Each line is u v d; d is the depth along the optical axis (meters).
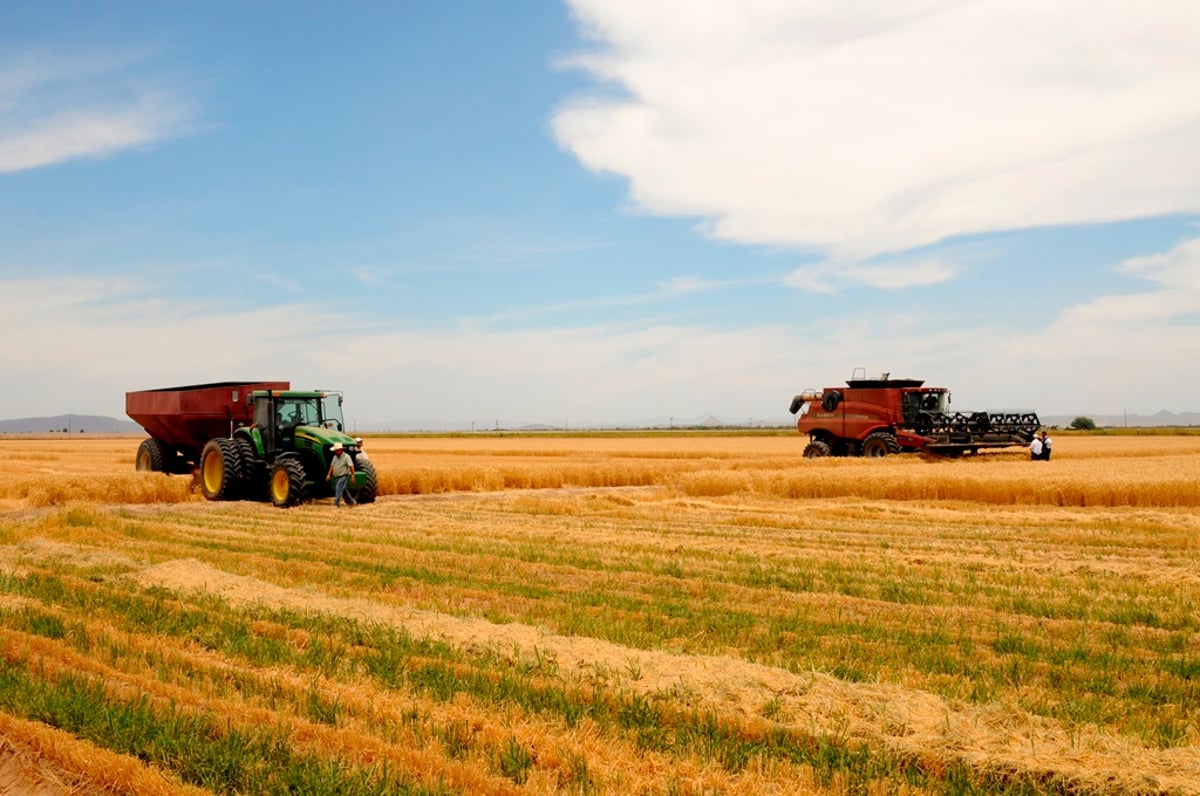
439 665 6.56
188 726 5.39
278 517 17.67
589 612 8.84
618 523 16.66
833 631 8.00
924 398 31.02
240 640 7.31
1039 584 10.28
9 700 5.90
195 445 24.17
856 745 5.11
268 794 4.61
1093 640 7.78
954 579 10.60
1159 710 5.85
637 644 7.48
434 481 25.22
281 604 8.84
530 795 4.55
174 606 8.77
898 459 29.31
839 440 32.28
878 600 9.49
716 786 4.66
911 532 15.34
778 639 7.70
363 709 5.74
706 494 23.34
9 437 134.75
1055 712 5.73
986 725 5.42
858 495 21.70
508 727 5.39
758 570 11.18
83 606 8.75
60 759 5.13
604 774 4.79
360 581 10.52
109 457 42.91
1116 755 4.90
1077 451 38.94
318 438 20.38
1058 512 18.31
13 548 13.11
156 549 13.02
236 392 22.38
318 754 5.07
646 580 10.66
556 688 6.02
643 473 29.41
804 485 22.28
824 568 11.38
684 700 5.92
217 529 15.53
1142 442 50.75
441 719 5.54
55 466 33.47
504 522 16.78
